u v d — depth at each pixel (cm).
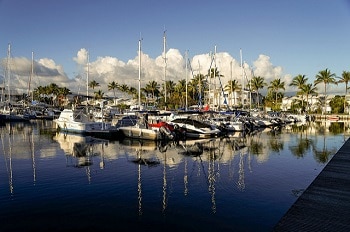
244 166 1802
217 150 2439
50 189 1312
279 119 6078
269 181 1448
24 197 1202
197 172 1647
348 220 860
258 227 935
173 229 924
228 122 4041
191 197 1212
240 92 8744
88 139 3103
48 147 2536
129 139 3108
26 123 5559
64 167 1753
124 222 973
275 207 1096
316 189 1150
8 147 2533
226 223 964
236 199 1186
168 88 9044
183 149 2488
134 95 10631
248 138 3331
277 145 2748
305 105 10038
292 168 1738
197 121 3359
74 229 921
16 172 1620
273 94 11406
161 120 3469
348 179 1284
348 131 4356
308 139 3250
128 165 1823
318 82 9438
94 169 1705
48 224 954
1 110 6588
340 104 9775
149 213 1045
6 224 951
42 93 12125
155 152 2325
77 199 1184
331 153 2280
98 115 4488
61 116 3791
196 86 8738
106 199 1188
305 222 851
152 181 1456
